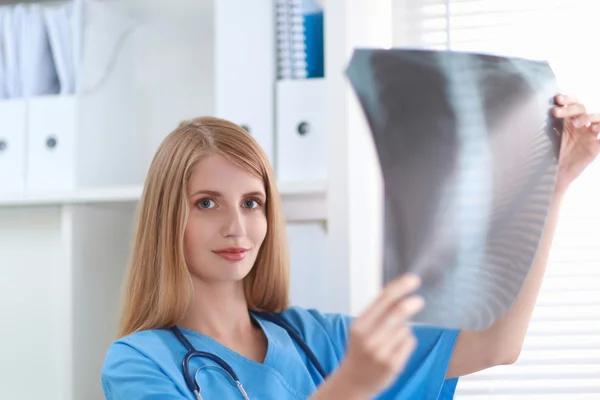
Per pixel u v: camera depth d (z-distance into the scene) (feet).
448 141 2.29
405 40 4.02
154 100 5.19
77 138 4.42
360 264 4.01
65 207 4.33
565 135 3.00
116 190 4.17
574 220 3.85
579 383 3.86
